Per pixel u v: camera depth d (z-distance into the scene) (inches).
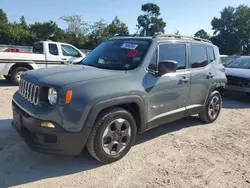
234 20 2731.3
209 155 162.7
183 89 182.1
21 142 163.9
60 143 123.6
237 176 139.1
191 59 194.2
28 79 141.3
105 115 134.3
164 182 129.4
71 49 443.8
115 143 142.0
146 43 167.3
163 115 169.9
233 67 379.9
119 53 169.5
